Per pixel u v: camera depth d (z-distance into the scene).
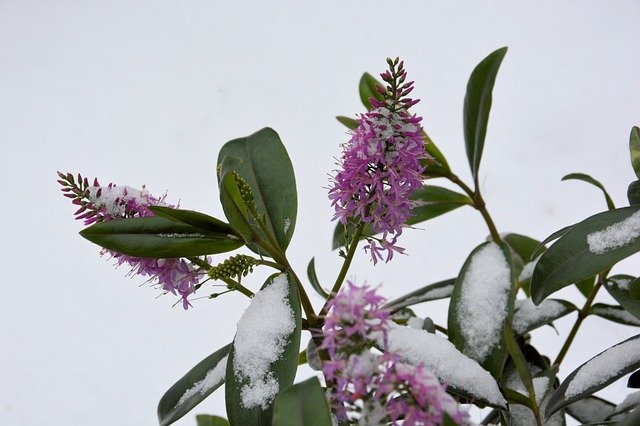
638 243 0.67
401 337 0.65
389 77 0.64
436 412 0.56
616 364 0.67
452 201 0.78
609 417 0.70
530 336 0.75
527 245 0.82
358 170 0.64
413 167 0.64
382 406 0.57
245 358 0.64
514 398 0.65
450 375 0.64
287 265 0.67
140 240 0.65
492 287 0.68
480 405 0.66
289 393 0.59
